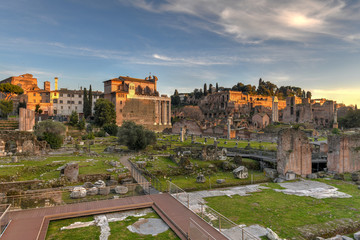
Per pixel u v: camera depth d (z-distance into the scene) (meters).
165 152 53.22
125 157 45.34
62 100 133.75
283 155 35.41
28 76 160.88
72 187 26.08
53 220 18.16
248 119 141.50
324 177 36.84
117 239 15.59
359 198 26.00
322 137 83.94
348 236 18.00
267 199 25.44
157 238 15.79
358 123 114.25
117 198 22.59
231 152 53.28
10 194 24.02
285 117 142.88
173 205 20.95
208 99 199.00
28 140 46.44
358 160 40.84
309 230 18.42
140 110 138.25
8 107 103.94
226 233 15.78
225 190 28.70
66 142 65.75
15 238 14.57
